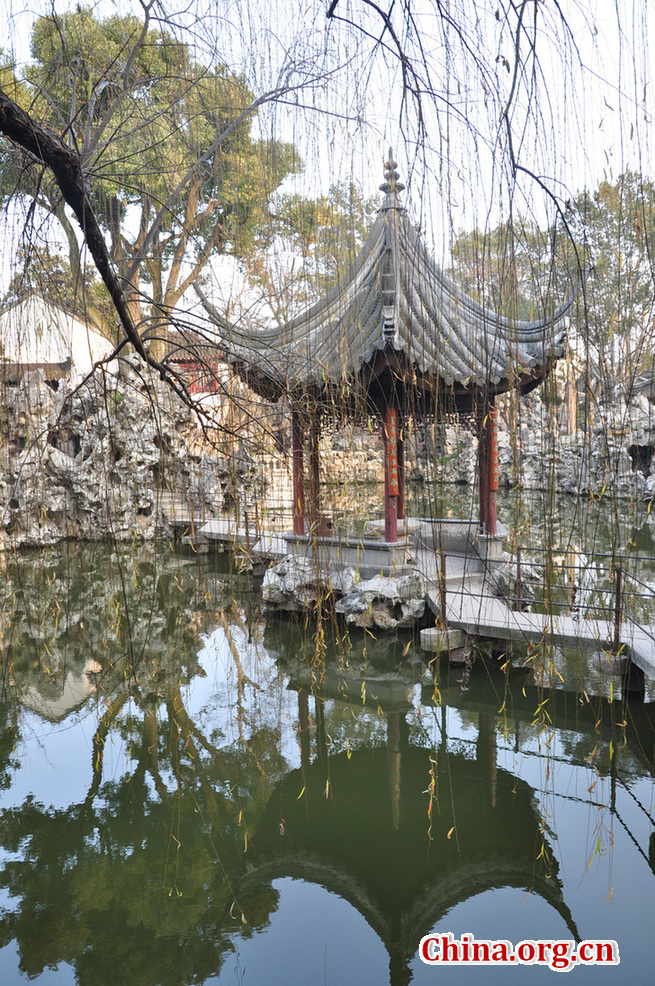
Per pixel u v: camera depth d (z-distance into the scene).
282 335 4.34
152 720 8.34
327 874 5.51
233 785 6.90
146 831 6.13
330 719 8.39
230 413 4.59
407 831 6.09
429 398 9.37
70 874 5.50
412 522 12.26
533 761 7.24
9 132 3.07
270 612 11.55
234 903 5.15
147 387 4.34
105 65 3.82
